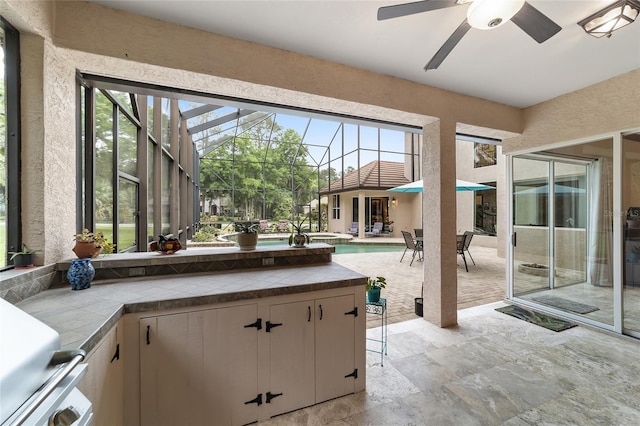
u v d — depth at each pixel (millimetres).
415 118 3037
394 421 1718
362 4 1792
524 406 1836
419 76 2773
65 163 1819
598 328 3018
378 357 2463
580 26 1985
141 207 3764
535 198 4039
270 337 1732
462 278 5449
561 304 3588
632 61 2504
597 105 2947
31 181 1590
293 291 1778
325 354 1888
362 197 12164
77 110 2129
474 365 2332
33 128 1589
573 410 1794
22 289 1450
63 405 794
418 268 6484
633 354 2504
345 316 1953
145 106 3795
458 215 10773
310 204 14711
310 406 1841
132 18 1849
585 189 3441
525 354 2510
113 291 1650
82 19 1740
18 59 1556
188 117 7371
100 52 1773
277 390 1748
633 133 2787
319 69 2426
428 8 1521
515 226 3961
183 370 1540
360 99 2596
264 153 13414
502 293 4453
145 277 1983
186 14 1873
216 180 12500
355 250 10102
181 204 7246
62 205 1786
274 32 2072
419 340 2781
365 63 2520
